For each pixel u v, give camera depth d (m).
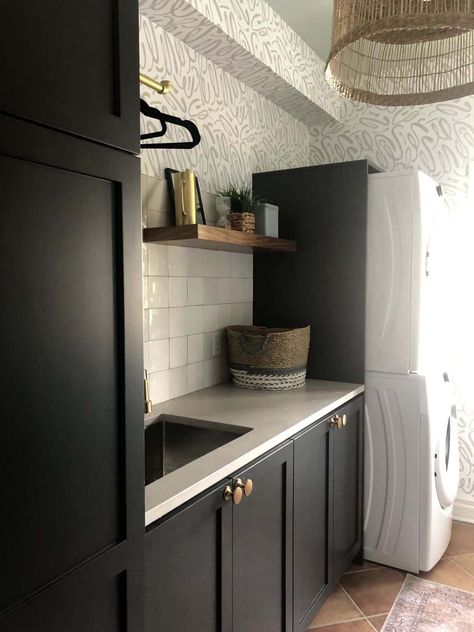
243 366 2.29
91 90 0.88
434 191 2.45
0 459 0.75
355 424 2.34
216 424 1.77
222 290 2.42
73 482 0.87
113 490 0.95
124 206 0.95
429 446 2.30
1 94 0.73
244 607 1.48
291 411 1.91
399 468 2.38
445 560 2.53
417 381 2.31
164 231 1.81
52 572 0.83
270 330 2.38
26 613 0.79
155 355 2.02
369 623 2.06
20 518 0.78
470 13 1.09
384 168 3.02
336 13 1.29
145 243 1.94
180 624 1.20
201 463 1.36
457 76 1.45
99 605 0.93
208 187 2.27
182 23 1.94
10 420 0.76
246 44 2.15
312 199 2.49
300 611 1.85
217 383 2.42
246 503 1.47
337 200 2.43
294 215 2.54
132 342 0.97
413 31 1.44
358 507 2.41
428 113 2.88
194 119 2.17
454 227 2.86
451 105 2.81
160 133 1.65
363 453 2.44
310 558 1.92
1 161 0.74
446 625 2.04
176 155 2.07
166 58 2.00
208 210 2.26
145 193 1.90
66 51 0.83
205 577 1.30
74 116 0.84
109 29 0.91
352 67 1.49
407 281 2.31
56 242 0.83
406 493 2.37
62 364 0.84
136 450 1.00
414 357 2.31
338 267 2.45
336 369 2.48
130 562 0.99
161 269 2.03
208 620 1.32
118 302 0.95
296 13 2.40
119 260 0.95
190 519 1.22
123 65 0.94
